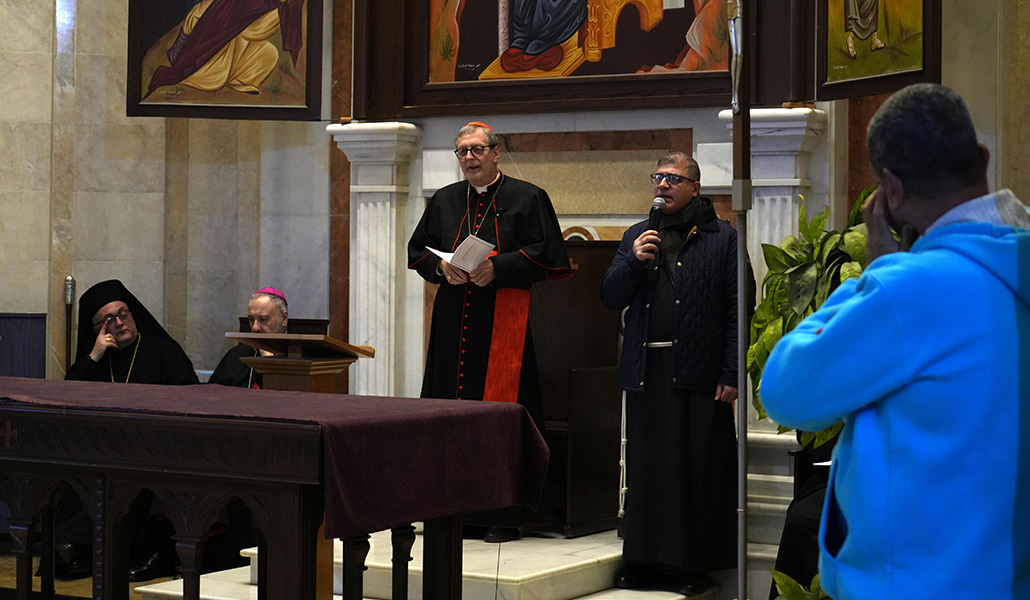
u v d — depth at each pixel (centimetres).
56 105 734
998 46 535
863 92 541
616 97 621
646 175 620
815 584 352
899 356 186
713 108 602
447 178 657
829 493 211
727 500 516
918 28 518
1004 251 186
